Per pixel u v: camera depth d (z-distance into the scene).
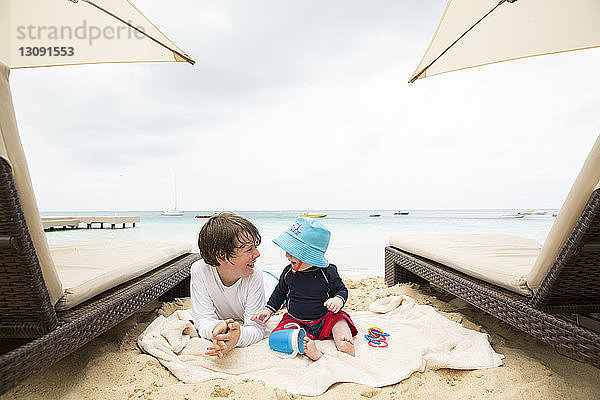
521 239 4.18
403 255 4.11
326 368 2.03
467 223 26.80
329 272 2.52
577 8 3.27
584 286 1.85
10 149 1.33
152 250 3.45
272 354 2.23
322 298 2.47
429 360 2.08
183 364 2.10
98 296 2.21
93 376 1.92
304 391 1.83
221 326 2.08
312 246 2.44
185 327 2.54
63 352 1.61
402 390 1.84
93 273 2.21
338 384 1.92
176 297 3.96
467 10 3.66
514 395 1.75
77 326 1.72
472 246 3.52
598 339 1.47
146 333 2.46
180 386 1.82
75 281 1.97
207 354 2.05
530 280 1.99
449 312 3.30
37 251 1.57
